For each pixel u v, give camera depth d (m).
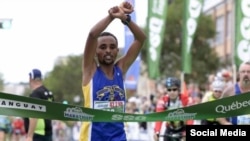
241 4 21.33
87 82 8.67
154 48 25.75
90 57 8.62
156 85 49.59
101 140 8.65
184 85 23.64
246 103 8.52
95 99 8.62
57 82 82.94
